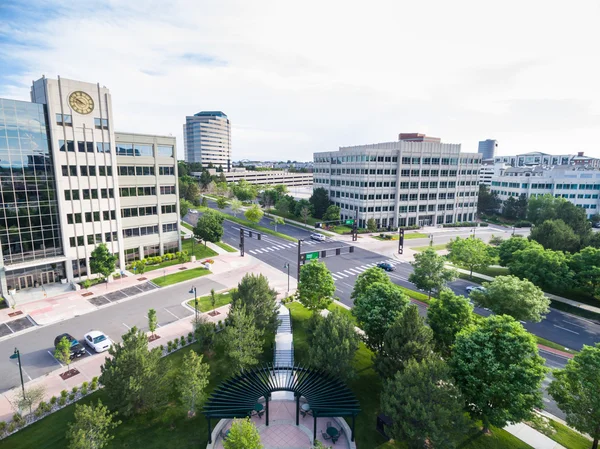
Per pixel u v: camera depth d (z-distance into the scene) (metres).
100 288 49.12
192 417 25.06
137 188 57.56
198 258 64.56
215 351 33.38
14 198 44.00
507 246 56.03
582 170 118.31
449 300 29.62
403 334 24.97
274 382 26.00
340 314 29.77
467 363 22.98
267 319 33.62
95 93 49.38
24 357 32.53
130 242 57.69
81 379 29.53
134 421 24.42
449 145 101.31
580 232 77.75
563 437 24.42
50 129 45.91
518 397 21.12
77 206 49.28
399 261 66.81
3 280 43.59
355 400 23.70
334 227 92.75
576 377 22.08
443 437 19.12
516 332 22.84
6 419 24.86
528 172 131.62
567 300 48.59
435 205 103.12
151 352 25.44
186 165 183.25
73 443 18.62
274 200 119.31
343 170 100.19
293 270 59.53
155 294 47.47
